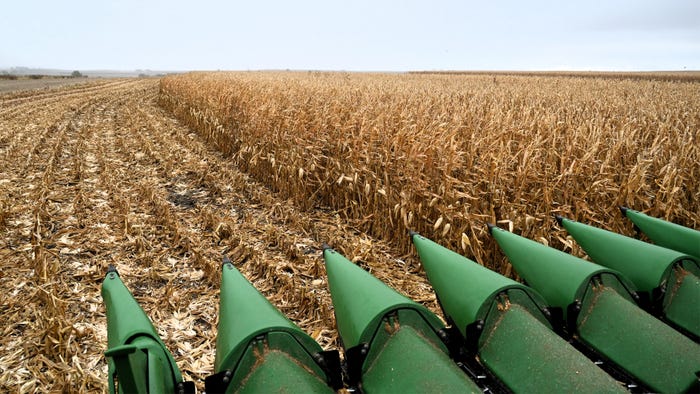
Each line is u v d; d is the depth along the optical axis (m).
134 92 34.56
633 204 5.80
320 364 2.28
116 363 1.68
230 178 9.47
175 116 20.06
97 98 27.16
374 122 7.91
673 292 2.99
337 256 3.31
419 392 2.06
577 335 2.77
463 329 2.72
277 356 2.19
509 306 2.64
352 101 11.46
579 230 3.85
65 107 21.97
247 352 2.19
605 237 3.57
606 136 8.11
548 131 7.71
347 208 7.58
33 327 4.17
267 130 9.32
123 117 19.38
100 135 14.59
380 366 2.34
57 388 3.41
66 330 4.02
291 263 5.54
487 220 5.66
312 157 7.94
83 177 9.34
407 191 6.24
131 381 1.72
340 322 2.80
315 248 6.19
